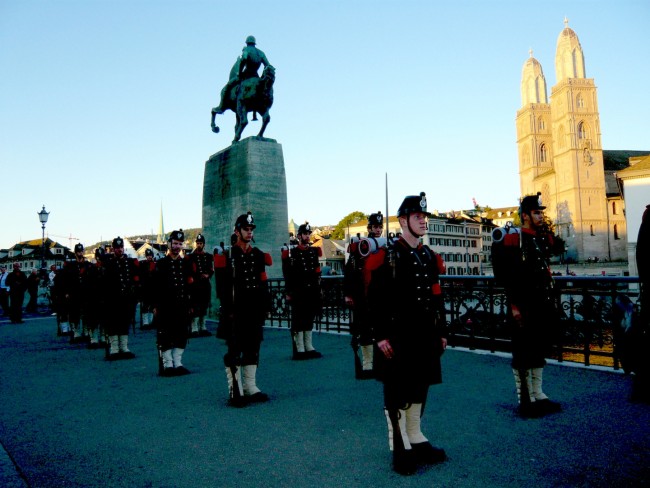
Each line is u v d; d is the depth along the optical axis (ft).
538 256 16.33
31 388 22.09
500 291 26.37
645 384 12.05
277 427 15.89
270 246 45.19
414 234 13.17
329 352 29.07
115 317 29.45
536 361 15.96
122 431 15.92
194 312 37.29
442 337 13.35
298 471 12.47
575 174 345.10
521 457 12.81
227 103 50.83
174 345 24.53
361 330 21.52
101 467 13.01
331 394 19.61
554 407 16.34
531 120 420.77
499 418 15.88
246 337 18.94
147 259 35.27
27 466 13.12
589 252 338.95
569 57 362.12
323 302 38.83
